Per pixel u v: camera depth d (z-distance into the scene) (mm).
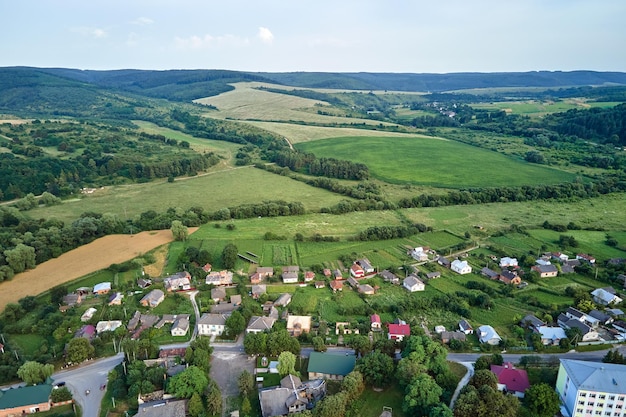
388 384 116312
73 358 125625
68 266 182125
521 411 102188
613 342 133750
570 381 104000
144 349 127500
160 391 111312
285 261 191750
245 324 144125
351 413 106438
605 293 155625
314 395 110875
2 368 120688
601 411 100500
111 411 109250
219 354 131125
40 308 152500
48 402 110250
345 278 177750
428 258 195375
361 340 128125
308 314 152375
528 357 123312
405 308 154375
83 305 157000
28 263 177375
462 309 151250
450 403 106500
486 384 106750
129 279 174750
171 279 171000
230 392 115000
